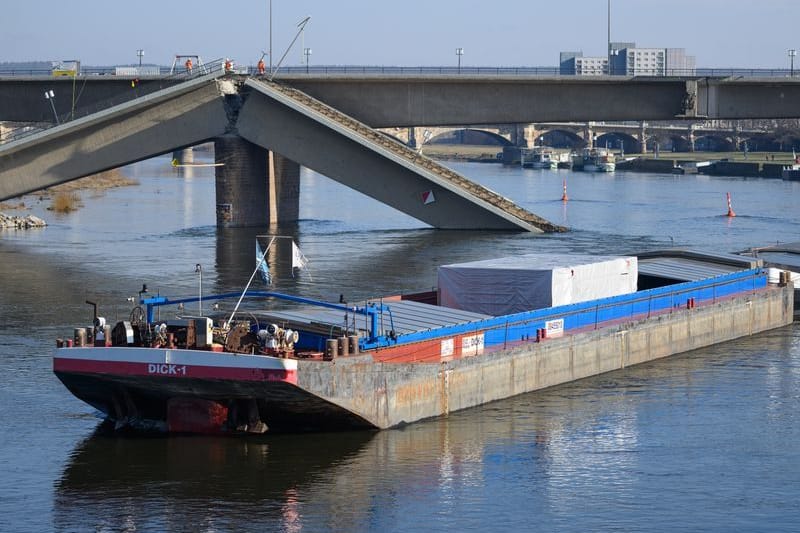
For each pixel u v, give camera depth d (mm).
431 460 53844
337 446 55375
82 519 46969
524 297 70438
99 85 160125
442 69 150250
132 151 146500
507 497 49656
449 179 147125
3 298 97125
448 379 60688
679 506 49156
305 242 136625
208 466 52594
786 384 69750
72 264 117688
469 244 132125
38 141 142750
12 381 68250
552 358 67688
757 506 49312
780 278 92312
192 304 93562
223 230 151625
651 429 59750
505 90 148875
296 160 146750
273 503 48500
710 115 145000
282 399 54062
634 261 77750
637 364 74750
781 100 144875
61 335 81750
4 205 188500
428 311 66375
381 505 48469
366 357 56000
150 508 48031
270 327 54625
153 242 137500
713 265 91438
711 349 80688
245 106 146750
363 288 101562
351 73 151250
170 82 154000
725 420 61719
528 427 59406
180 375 53719
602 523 47156
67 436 57219
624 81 145125
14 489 50188
